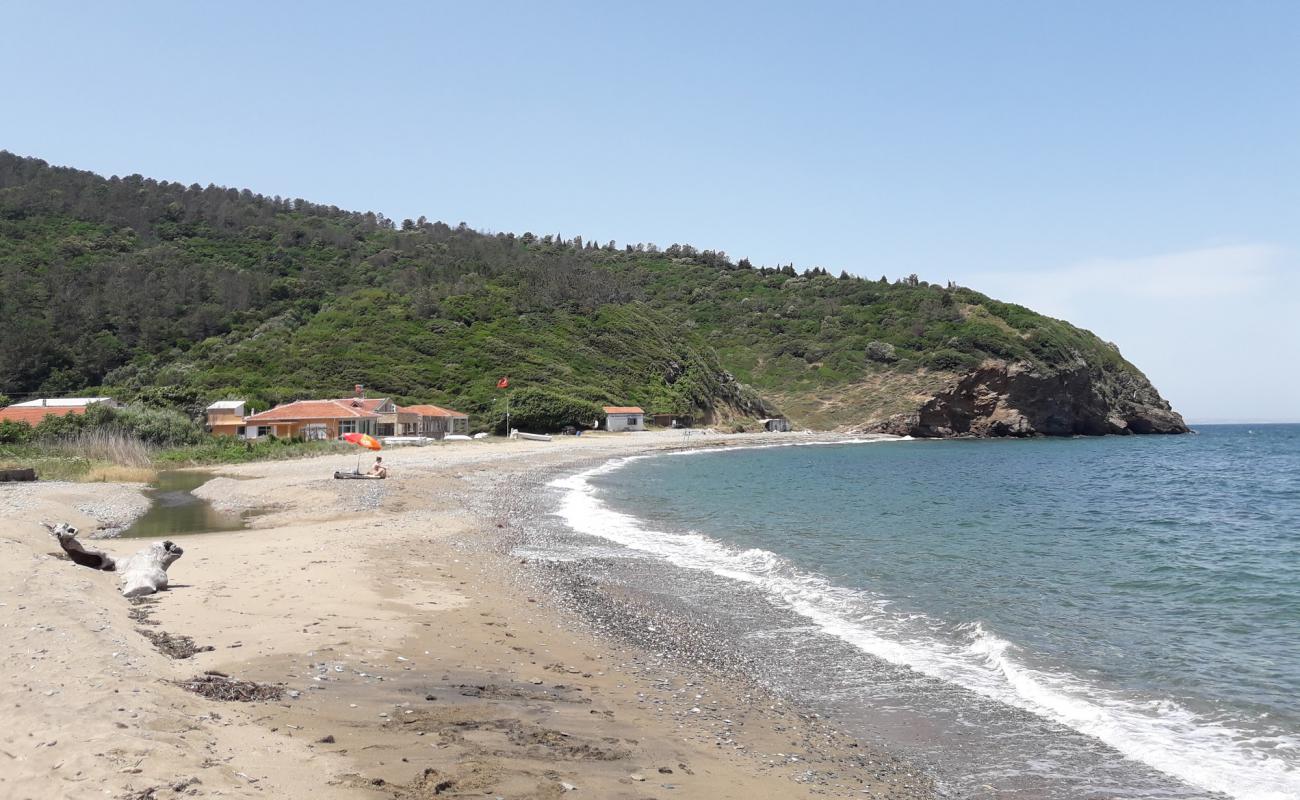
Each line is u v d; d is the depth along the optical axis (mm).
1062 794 7625
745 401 122438
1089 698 10375
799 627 13742
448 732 7578
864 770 7992
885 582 17750
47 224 126000
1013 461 70125
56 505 25797
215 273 116062
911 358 128250
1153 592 17266
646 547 22109
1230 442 115125
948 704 10086
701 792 6809
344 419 69938
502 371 95812
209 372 84875
